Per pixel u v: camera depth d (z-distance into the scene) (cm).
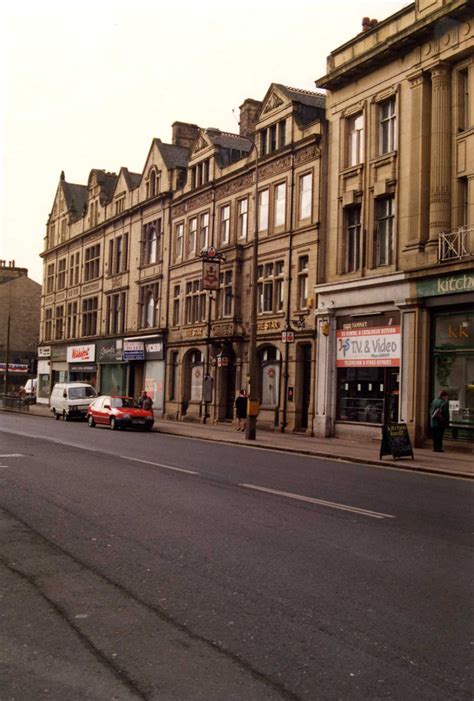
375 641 501
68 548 773
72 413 3869
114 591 619
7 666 456
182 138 4631
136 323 4566
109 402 3198
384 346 2475
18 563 711
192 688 425
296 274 2964
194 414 3772
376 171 2570
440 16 2234
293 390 2920
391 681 436
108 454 1806
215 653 479
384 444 1838
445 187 2262
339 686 428
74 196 6266
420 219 2333
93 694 416
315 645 493
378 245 2567
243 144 3853
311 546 792
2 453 1772
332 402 2717
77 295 5716
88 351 5297
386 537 848
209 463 1659
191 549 770
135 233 4691
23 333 7725
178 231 4125
